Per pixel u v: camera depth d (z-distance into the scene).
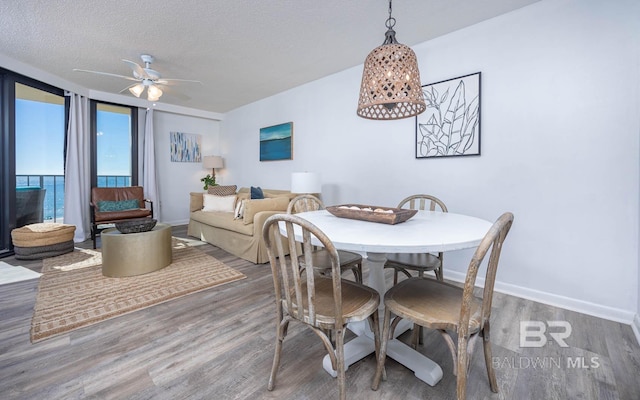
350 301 1.29
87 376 1.37
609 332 1.77
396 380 1.38
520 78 2.26
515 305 2.15
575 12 2.02
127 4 2.20
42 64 3.34
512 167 2.32
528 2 2.17
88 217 4.32
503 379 1.37
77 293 2.29
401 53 1.54
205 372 1.41
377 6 2.22
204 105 5.34
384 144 3.20
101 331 1.76
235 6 2.22
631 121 1.85
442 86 2.68
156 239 2.83
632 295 1.88
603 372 1.41
